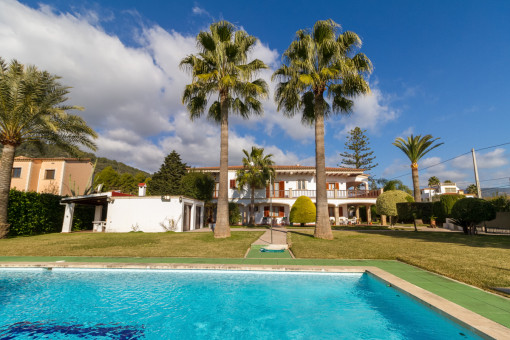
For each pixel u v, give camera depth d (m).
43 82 13.93
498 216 19.17
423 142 25.89
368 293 5.25
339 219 27.89
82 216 20.81
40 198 16.80
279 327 3.95
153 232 18.16
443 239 12.54
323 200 13.14
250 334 3.77
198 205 23.11
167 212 18.77
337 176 30.03
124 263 6.84
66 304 4.84
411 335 3.63
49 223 17.62
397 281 5.05
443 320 3.51
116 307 4.71
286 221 27.52
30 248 9.66
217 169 28.81
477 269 5.98
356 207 32.09
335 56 12.78
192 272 6.52
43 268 6.79
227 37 13.76
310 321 4.14
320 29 12.91
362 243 10.93
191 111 15.01
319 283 5.73
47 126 14.22
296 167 28.66
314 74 12.81
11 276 6.33
